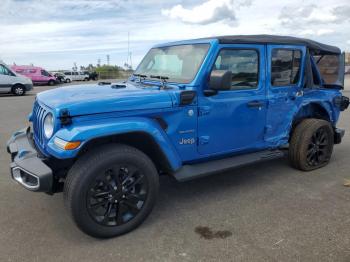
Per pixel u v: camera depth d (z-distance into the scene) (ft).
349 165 16.74
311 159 15.87
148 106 10.39
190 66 11.98
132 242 9.96
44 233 10.46
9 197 12.98
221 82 10.76
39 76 104.37
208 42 11.93
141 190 10.50
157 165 12.00
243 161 13.23
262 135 13.84
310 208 11.99
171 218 11.39
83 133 9.11
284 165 16.70
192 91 11.21
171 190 13.75
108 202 9.93
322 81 17.22
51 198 12.89
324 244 9.67
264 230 10.51
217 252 9.39
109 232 10.02
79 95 10.48
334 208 11.98
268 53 13.33
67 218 11.39
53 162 10.21
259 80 13.23
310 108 16.24
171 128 11.08
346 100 17.70
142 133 10.22
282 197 12.96
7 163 17.01
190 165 12.09
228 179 14.89
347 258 9.02
